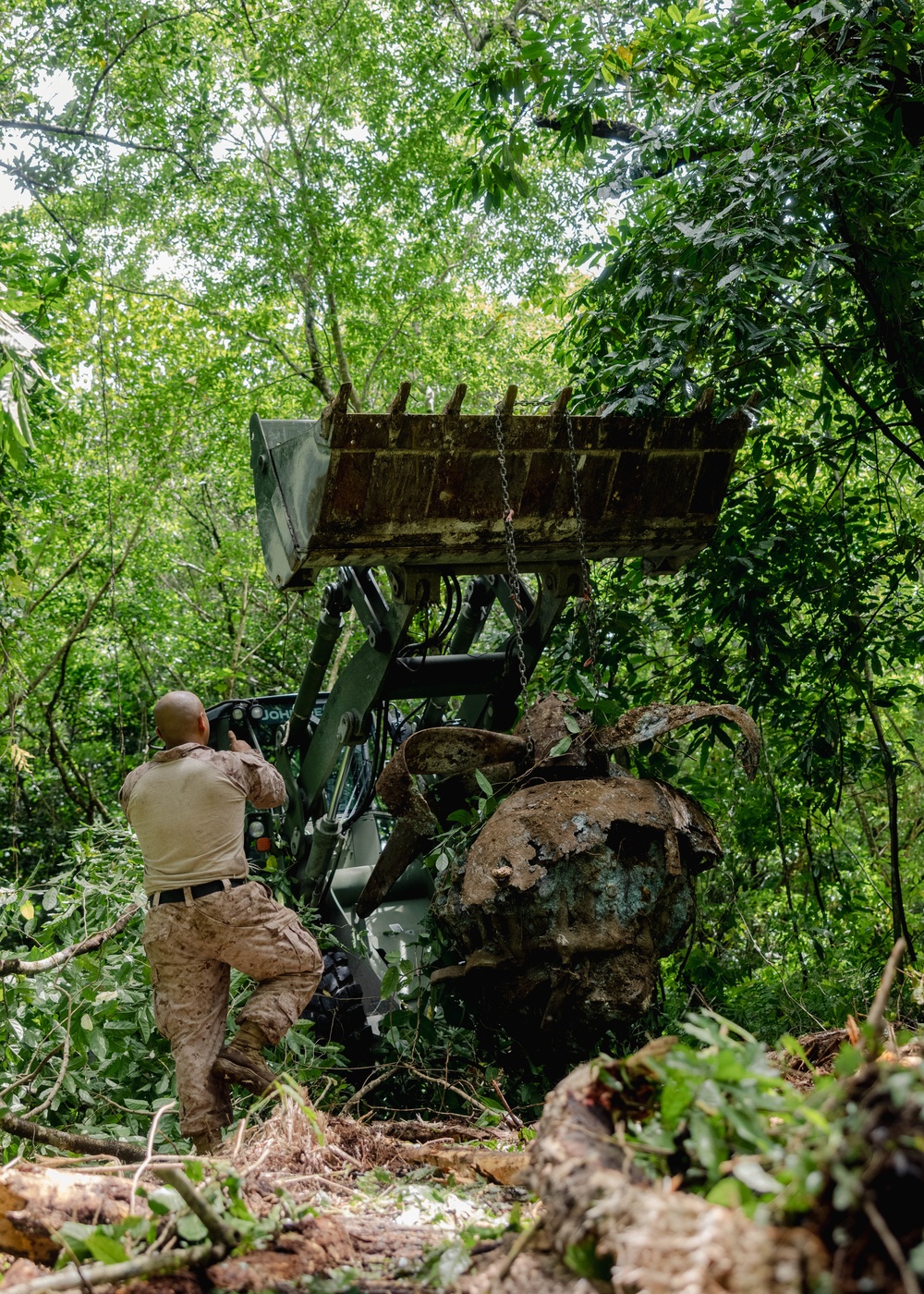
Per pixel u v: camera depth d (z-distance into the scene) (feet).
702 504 16.33
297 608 51.13
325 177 47.52
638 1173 5.97
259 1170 8.85
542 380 51.62
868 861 30.60
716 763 26.55
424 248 47.52
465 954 14.14
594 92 21.01
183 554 57.00
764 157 17.89
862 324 20.40
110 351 45.98
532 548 15.87
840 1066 5.93
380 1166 9.96
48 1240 7.06
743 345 18.57
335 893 19.63
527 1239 6.10
